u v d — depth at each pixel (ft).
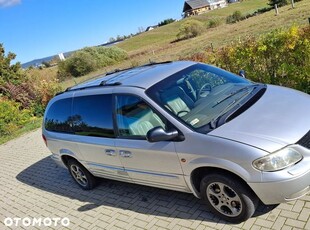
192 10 369.30
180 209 13.96
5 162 30.68
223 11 273.75
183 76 14.47
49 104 19.45
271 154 10.17
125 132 14.15
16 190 22.82
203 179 11.93
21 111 48.75
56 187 21.11
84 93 16.38
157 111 12.82
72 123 17.22
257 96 13.28
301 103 12.27
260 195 10.62
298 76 20.93
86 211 16.67
